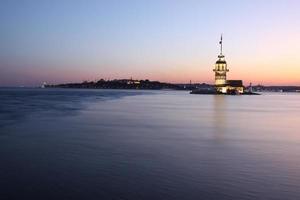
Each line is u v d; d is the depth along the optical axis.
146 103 100.81
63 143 29.16
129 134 35.22
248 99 150.88
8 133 34.09
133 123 45.81
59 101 99.56
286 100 149.50
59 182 18.08
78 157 23.84
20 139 30.70
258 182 18.59
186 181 18.58
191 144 30.02
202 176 19.56
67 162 22.34
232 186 17.83
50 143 29.02
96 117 53.28
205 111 71.94
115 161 22.83
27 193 16.38
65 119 48.97
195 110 74.50
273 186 17.89
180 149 27.53
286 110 79.88
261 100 142.50
